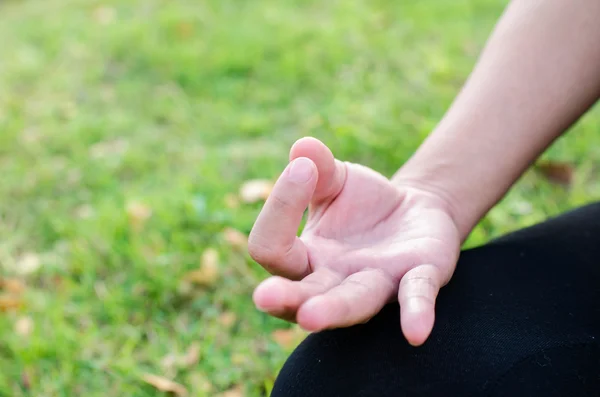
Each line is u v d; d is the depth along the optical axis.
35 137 1.41
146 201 1.14
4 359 0.88
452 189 0.64
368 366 0.57
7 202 1.22
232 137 1.35
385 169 1.18
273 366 0.84
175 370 0.85
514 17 0.67
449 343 0.57
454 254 0.60
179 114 1.43
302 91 1.47
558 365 0.56
